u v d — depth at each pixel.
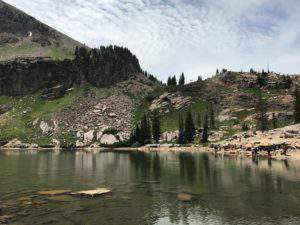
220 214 31.84
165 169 69.88
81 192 41.91
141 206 35.19
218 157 100.19
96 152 145.50
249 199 38.06
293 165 71.69
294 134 110.12
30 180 54.34
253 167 69.25
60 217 30.88
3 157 110.62
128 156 114.81
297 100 161.25
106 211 33.12
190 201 37.50
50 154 129.88
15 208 34.22
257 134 130.50
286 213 31.80
